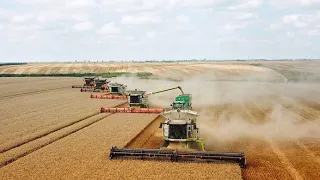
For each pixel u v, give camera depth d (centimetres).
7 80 9706
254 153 2273
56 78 10506
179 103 3419
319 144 2530
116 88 5606
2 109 4188
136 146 2427
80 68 13750
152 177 1756
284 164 2048
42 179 1744
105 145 2403
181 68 12888
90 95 5856
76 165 1962
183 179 1728
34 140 2609
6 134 2780
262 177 1825
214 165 1947
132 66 14725
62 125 3148
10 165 1978
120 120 3403
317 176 1844
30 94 6075
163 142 2409
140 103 4228
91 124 3291
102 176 1780
